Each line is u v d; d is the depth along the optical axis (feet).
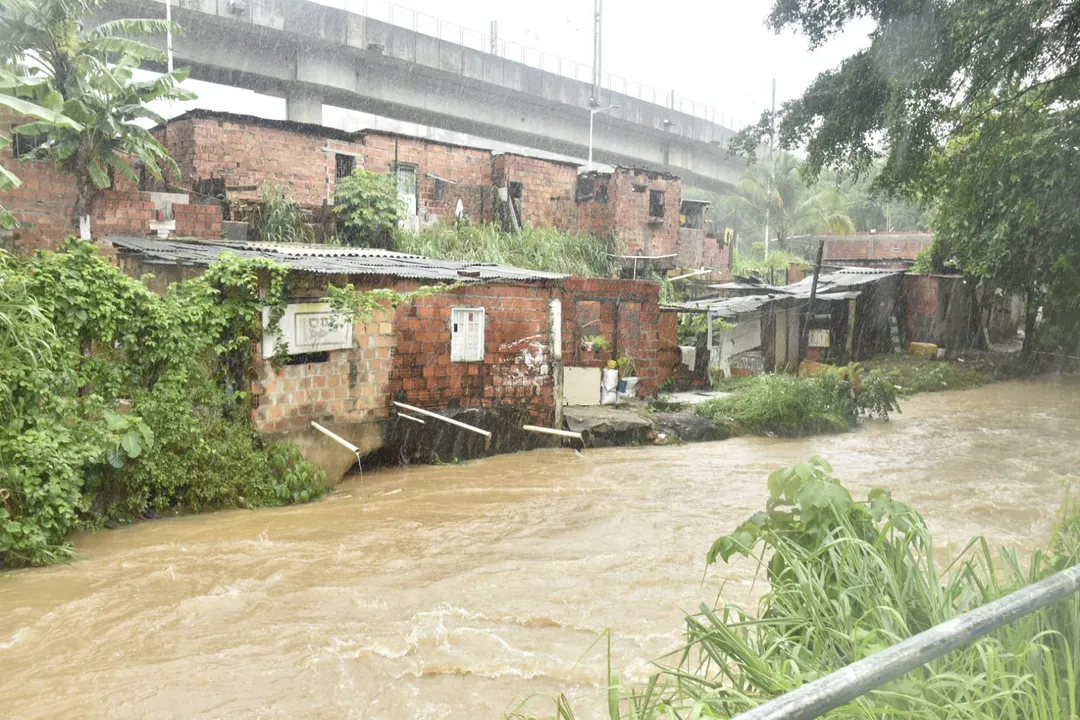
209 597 20.61
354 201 64.54
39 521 23.73
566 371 50.01
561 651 17.47
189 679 16.03
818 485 11.18
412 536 26.94
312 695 15.38
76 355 27.63
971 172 61.00
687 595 21.18
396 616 19.61
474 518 29.53
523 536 27.17
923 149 51.78
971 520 28.81
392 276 36.94
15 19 43.73
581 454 42.96
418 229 75.87
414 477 36.70
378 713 14.69
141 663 16.78
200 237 52.11
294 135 65.92
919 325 93.09
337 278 34.99
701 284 91.56
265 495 30.99
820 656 8.98
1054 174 54.95
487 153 82.79
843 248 134.62
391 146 73.77
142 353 29.43
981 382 78.74
